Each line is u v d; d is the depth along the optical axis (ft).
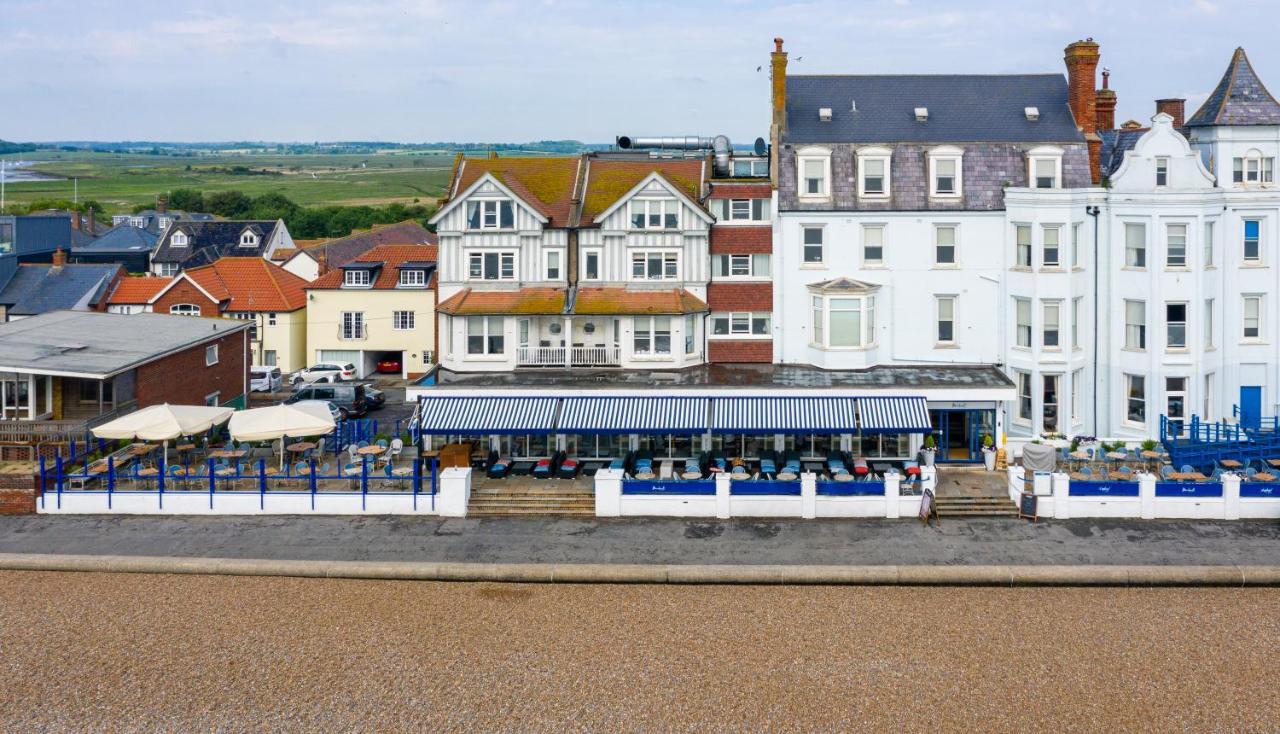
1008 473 157.58
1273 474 155.74
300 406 178.60
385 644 114.62
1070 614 121.49
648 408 169.89
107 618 121.60
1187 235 175.52
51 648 113.80
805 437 175.83
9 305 282.36
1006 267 185.06
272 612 123.44
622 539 144.56
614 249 191.83
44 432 168.86
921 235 187.42
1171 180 181.06
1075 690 103.86
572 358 188.24
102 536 146.30
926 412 167.12
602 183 199.72
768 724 97.91
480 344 189.47
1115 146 199.21
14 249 352.49
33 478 155.53
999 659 110.42
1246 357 184.03
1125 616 120.78
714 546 141.69
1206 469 165.27
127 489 158.51
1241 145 183.73
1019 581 130.21
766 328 193.67
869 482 152.35
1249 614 120.98
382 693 103.86
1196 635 115.55
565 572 132.77
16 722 98.89
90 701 102.63
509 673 107.86
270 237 435.94
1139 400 180.34
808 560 136.15
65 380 186.91
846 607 124.06
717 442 176.45
